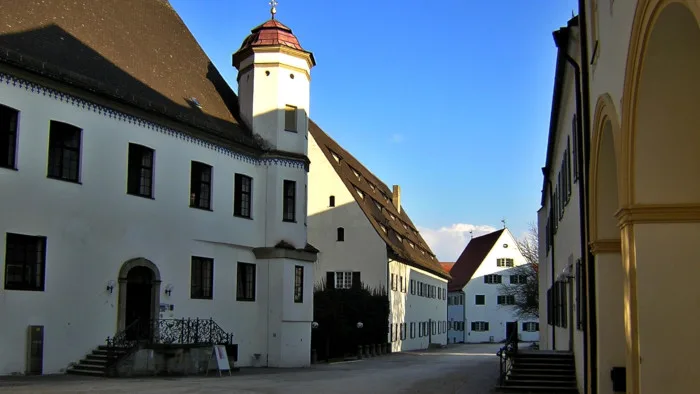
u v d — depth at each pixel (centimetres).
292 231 3184
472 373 2703
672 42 810
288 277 3111
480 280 8994
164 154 2617
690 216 925
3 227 1970
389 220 6256
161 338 2450
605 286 1343
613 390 1315
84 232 2239
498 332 8862
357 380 2273
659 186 927
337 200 5228
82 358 2198
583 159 1525
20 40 2172
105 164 2339
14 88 2031
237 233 2994
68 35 2452
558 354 2094
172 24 3338
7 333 1964
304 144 3319
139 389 1728
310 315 3241
